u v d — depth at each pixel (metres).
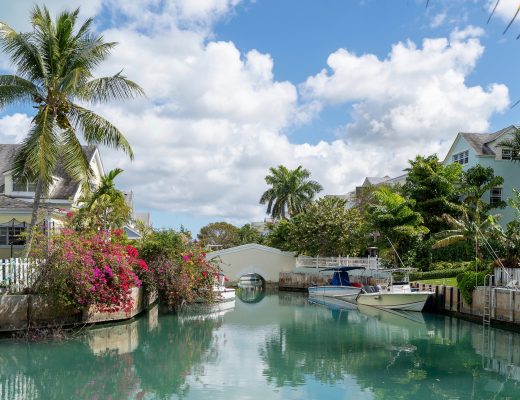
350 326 26.56
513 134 45.44
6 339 18.98
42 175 20.61
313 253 52.09
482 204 42.78
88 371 15.91
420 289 33.09
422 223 42.12
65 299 19.36
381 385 15.00
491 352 19.78
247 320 28.61
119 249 21.56
